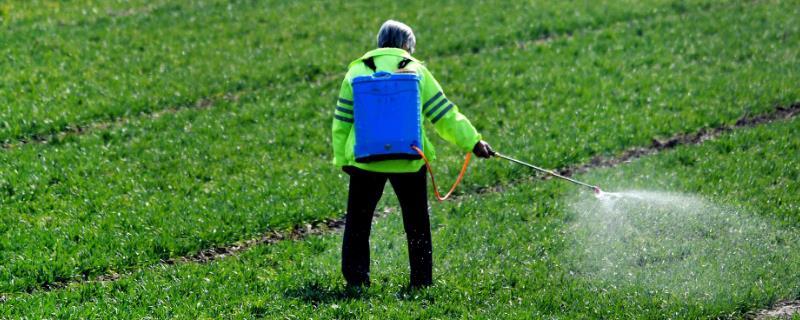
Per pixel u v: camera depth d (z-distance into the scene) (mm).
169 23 78625
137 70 65812
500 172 46969
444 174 46812
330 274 33344
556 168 48188
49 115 55625
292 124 55562
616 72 64062
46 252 36031
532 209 40844
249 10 83375
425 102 29297
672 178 44312
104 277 34969
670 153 48438
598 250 35719
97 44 71438
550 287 32031
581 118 55312
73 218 40250
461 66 66875
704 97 58031
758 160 46219
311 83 64500
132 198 43000
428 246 31094
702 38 71500
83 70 65062
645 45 70375
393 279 32531
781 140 49000
